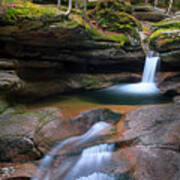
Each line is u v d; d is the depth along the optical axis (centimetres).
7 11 635
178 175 374
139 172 397
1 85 603
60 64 1091
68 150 491
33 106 789
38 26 717
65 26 791
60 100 928
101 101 951
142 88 1216
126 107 788
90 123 635
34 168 430
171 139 491
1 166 423
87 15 1225
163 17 1880
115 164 434
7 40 750
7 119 570
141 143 493
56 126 586
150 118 622
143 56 1283
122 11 1377
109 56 1156
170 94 1030
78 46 1011
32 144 471
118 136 535
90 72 1277
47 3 1106
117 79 1320
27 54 871
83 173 424
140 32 1327
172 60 1059
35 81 952
